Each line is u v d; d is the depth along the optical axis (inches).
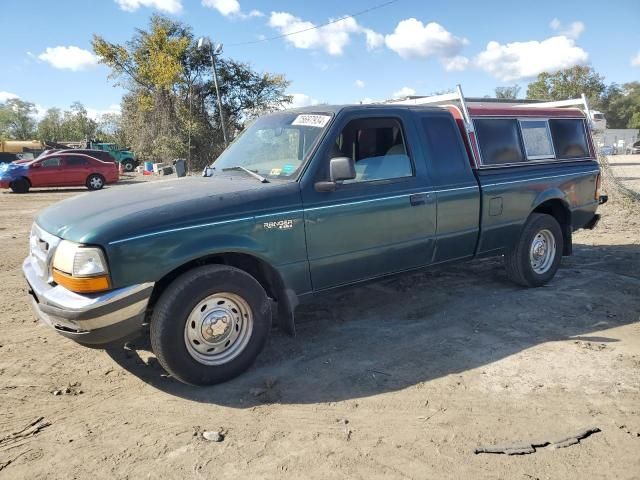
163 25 1487.5
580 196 243.9
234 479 106.2
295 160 164.1
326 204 158.9
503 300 215.3
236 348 147.8
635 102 3216.0
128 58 1533.0
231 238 141.9
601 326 186.5
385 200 171.5
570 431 122.2
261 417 129.8
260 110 1612.9
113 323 128.5
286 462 111.6
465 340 175.2
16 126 3686.0
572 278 246.1
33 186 801.6
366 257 170.7
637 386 143.1
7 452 115.3
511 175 212.4
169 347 134.7
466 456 113.3
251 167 174.4
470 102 228.8
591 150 257.3
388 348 169.8
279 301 159.0
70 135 3412.9
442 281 243.1
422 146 185.6
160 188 160.2
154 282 131.3
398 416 129.6
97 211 139.4
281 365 158.4
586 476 106.6
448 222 191.0
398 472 108.0
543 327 185.8
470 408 132.8
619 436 120.1
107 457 113.7
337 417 129.6
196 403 136.8
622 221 394.6
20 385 146.3
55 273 133.0
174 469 109.4
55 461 112.3
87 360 162.6
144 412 132.6
